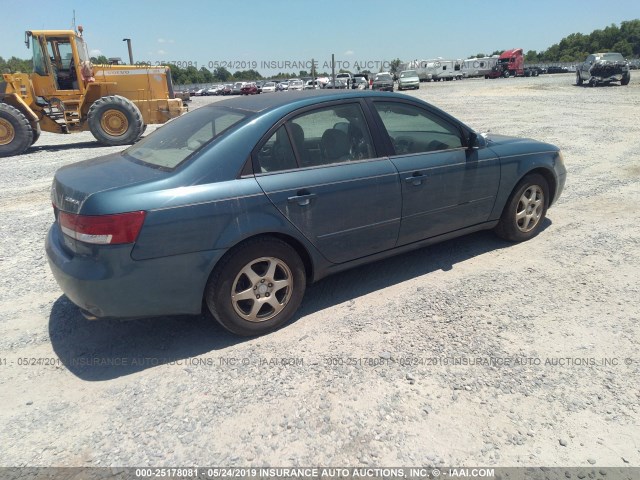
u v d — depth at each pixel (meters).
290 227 3.33
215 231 3.04
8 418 2.64
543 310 3.57
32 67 13.26
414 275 4.28
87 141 15.06
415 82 38.34
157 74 14.73
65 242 3.05
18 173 9.48
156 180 2.99
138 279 2.91
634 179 7.27
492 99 23.33
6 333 3.51
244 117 3.40
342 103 3.71
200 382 2.90
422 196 4.00
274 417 2.58
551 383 2.78
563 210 5.91
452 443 2.38
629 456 2.28
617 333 3.25
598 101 19.88
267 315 3.40
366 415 2.58
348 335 3.35
